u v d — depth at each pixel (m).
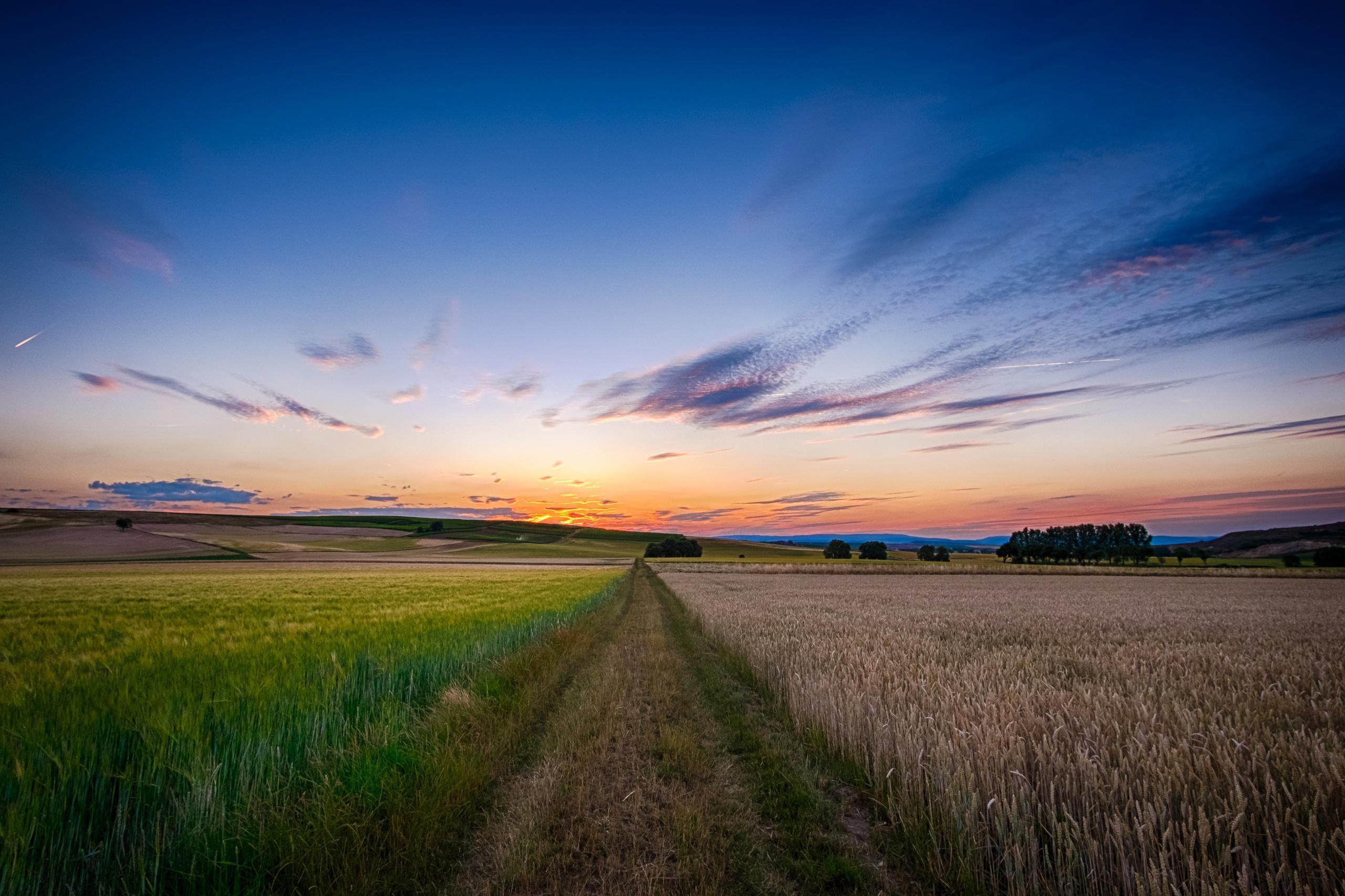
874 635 12.51
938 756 4.50
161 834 3.67
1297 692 6.80
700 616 17.97
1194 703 6.18
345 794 4.36
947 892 3.62
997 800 3.82
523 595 23.97
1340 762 3.82
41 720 4.81
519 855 3.95
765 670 9.13
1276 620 16.59
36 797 3.67
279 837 3.78
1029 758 4.31
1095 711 5.50
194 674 6.86
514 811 4.72
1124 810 3.66
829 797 5.14
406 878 3.64
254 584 31.47
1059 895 3.20
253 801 4.01
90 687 6.10
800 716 6.98
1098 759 4.23
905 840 4.22
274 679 6.43
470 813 4.63
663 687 9.48
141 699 5.58
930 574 57.59
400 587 28.80
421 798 4.49
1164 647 10.99
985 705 5.72
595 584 34.94
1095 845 3.22
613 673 10.46
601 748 6.35
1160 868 3.10
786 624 14.62
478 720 6.75
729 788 5.32
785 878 3.86
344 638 10.23
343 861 3.69
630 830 4.45
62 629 11.88
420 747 5.50
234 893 3.40
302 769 4.72
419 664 8.23
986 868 3.63
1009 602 24.02
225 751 4.50
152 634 10.90
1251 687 6.87
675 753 6.14
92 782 3.92
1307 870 2.99
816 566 64.50
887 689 6.88
